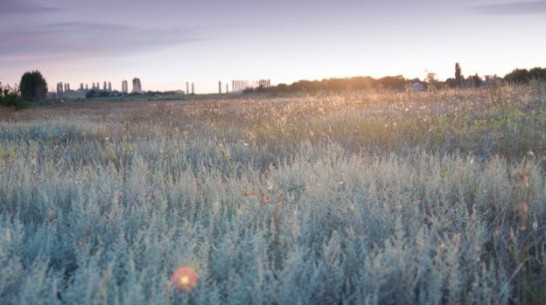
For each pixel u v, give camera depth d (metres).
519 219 4.82
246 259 3.75
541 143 8.44
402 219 4.79
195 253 3.94
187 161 8.42
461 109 12.38
